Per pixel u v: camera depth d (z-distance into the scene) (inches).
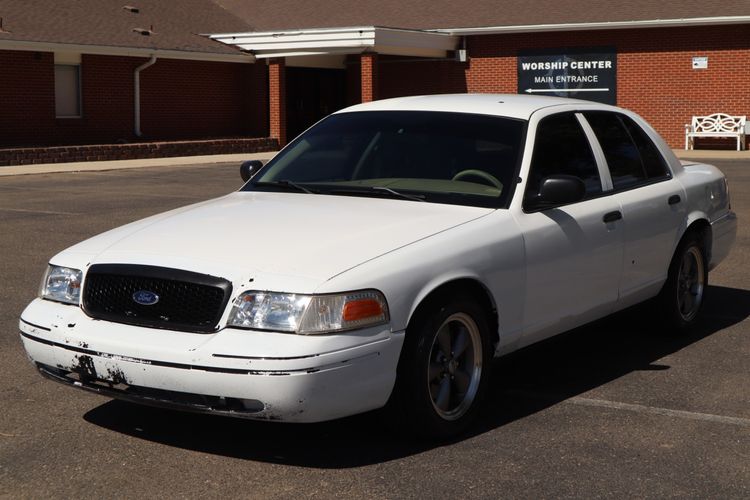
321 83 1317.7
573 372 249.6
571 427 207.2
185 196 644.7
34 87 991.6
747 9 1071.0
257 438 198.7
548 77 1184.8
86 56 1039.6
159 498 169.0
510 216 215.2
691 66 1109.7
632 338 285.1
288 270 179.9
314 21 1280.8
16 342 269.9
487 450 193.2
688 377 244.5
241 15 1333.7
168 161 962.1
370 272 182.5
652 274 263.9
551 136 238.5
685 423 209.6
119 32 1069.8
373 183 231.0
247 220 207.3
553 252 221.8
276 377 170.7
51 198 630.5
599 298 241.9
